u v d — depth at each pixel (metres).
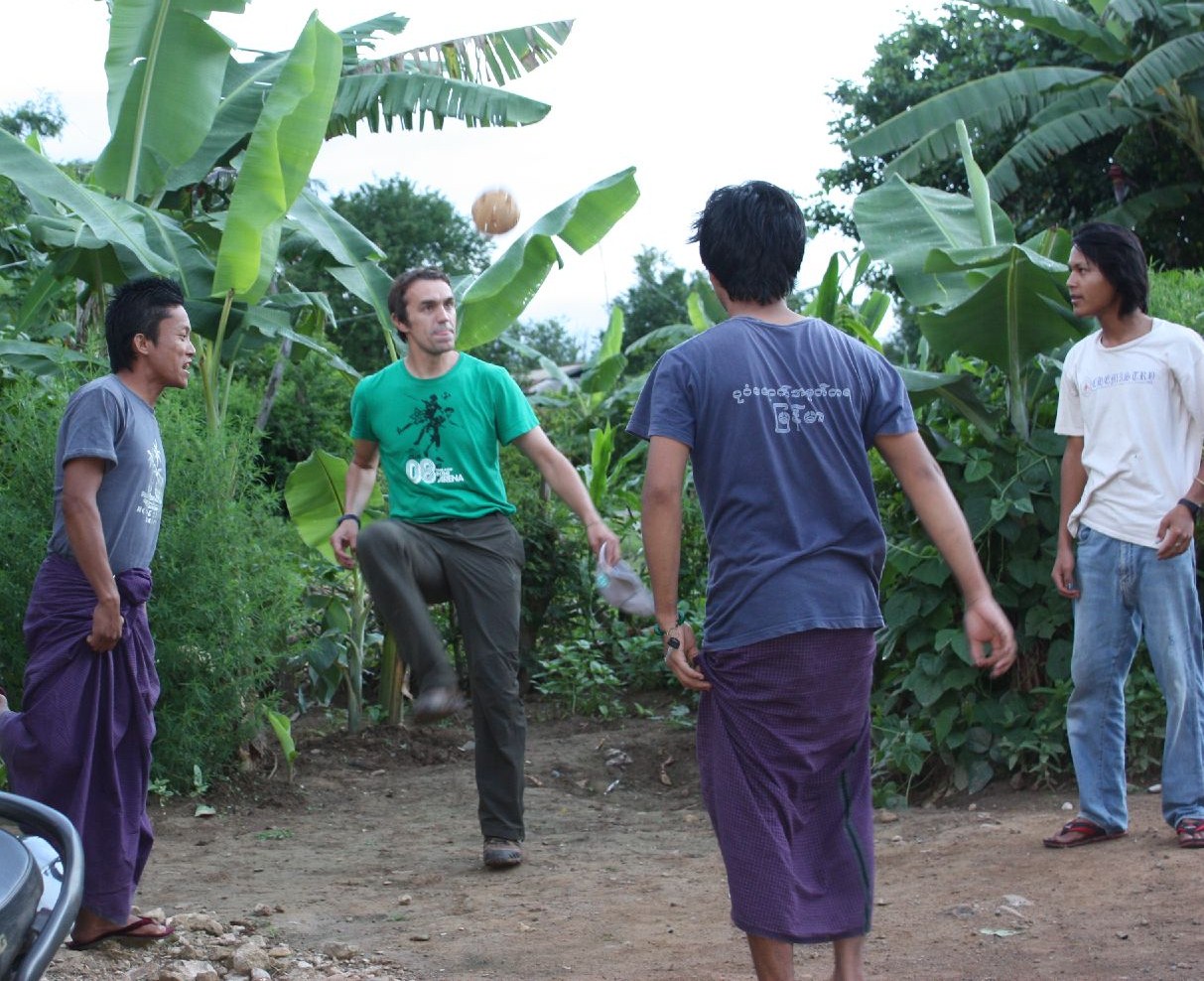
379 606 4.64
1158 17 14.45
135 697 3.77
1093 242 4.44
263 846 5.64
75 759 3.65
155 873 5.12
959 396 5.95
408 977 3.70
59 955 3.73
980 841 4.75
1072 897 3.97
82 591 3.69
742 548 2.75
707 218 2.92
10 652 5.91
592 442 11.26
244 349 7.30
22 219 10.45
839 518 2.77
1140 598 4.41
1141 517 4.38
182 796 6.39
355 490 5.19
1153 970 3.29
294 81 6.18
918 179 18.92
